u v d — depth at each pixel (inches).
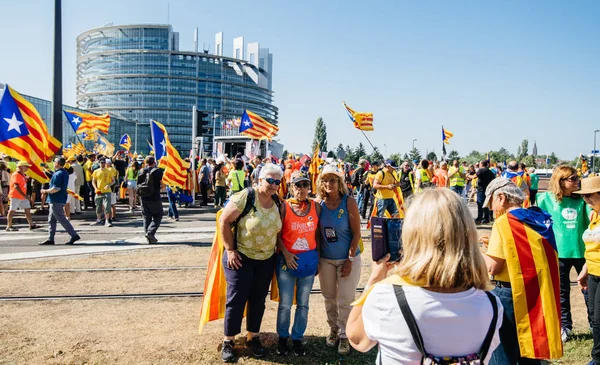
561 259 186.7
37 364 159.6
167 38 5477.4
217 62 5664.4
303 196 174.1
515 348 128.6
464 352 66.0
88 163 630.5
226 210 168.9
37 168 456.4
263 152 1173.1
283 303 176.6
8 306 218.7
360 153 3046.3
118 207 672.4
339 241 177.5
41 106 2384.4
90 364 161.2
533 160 2711.6
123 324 199.5
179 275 278.2
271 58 6604.3
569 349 177.9
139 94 5418.3
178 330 194.5
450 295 66.9
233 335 168.9
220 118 5595.5
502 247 129.2
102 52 5541.3
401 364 65.7
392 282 69.8
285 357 173.2
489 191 139.8
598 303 150.0
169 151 538.9
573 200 183.9
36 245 371.6
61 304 223.3
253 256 170.9
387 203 421.7
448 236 67.7
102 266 298.0
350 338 75.8
